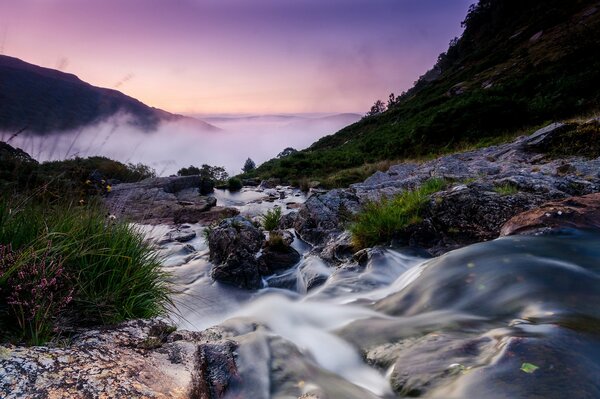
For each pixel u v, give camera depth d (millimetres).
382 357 3199
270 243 8125
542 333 2742
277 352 3221
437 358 2797
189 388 2430
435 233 6680
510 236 5203
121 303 3574
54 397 2021
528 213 5691
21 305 2623
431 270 4742
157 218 15273
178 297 6496
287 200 21344
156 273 4387
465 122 30078
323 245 8328
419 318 3893
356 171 26516
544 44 58125
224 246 8086
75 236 3605
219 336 3684
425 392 2473
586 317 2994
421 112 53906
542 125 25547
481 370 2393
